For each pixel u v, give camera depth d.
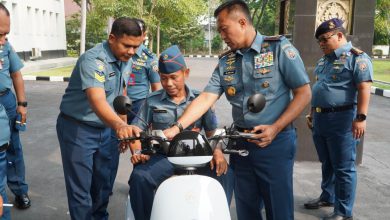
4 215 2.63
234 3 2.60
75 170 3.16
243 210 2.95
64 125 3.16
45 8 25.52
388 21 33.94
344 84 3.69
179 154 2.11
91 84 2.86
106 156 3.32
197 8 22.03
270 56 2.64
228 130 2.36
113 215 3.98
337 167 3.74
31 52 22.83
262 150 2.69
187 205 1.93
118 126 2.54
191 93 2.85
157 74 4.42
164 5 19.83
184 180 2.04
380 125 8.60
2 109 2.54
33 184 4.76
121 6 18.41
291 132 2.75
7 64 3.93
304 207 4.19
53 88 13.05
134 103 4.38
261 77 2.66
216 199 1.99
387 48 41.06
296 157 5.71
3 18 3.48
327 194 4.14
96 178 3.39
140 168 2.52
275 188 2.75
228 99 2.84
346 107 3.69
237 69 2.75
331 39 3.77
